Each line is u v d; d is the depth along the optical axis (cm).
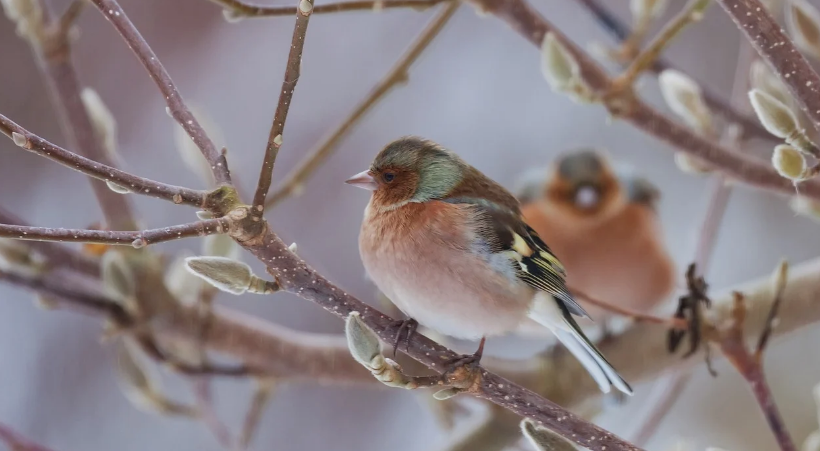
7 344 483
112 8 437
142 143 501
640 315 448
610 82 449
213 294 454
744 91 459
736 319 443
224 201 435
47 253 453
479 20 553
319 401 494
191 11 522
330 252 500
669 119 450
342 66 538
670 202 508
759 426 479
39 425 480
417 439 483
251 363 454
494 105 532
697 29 514
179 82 516
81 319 485
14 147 492
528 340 480
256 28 535
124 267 451
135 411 482
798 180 437
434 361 439
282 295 493
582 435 438
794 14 447
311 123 520
